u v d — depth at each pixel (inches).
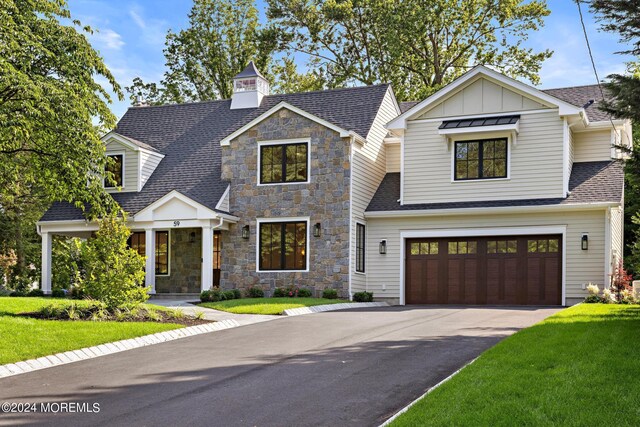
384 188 1009.5
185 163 1067.9
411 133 962.1
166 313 642.2
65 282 1077.8
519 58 1561.3
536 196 890.1
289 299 852.0
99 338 498.3
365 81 1603.1
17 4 757.9
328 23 1617.9
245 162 978.1
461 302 917.8
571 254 860.0
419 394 336.5
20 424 305.6
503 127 886.4
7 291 1052.5
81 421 308.5
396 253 952.3
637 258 815.1
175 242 1053.2
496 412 271.4
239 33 1694.1
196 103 1202.6
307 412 312.2
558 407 273.7
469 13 1526.8
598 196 855.1
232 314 711.1
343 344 487.2
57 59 767.7
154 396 350.6
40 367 428.5
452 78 1603.1
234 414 313.4
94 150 790.5
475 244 917.8
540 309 756.6
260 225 963.3
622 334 433.1
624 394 291.6
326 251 925.8
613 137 929.5
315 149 940.6
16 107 725.3
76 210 1041.5
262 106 1142.3
